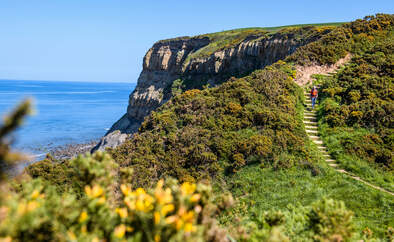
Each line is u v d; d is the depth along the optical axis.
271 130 15.52
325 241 4.95
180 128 18.30
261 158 13.68
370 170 12.17
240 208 9.11
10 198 3.23
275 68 24.36
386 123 14.98
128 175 4.89
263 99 18.73
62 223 3.31
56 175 15.42
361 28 29.38
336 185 11.15
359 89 19.20
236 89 20.06
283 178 12.21
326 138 15.34
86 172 4.25
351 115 16.25
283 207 10.17
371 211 9.37
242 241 5.50
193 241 3.09
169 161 15.34
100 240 3.24
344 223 5.02
